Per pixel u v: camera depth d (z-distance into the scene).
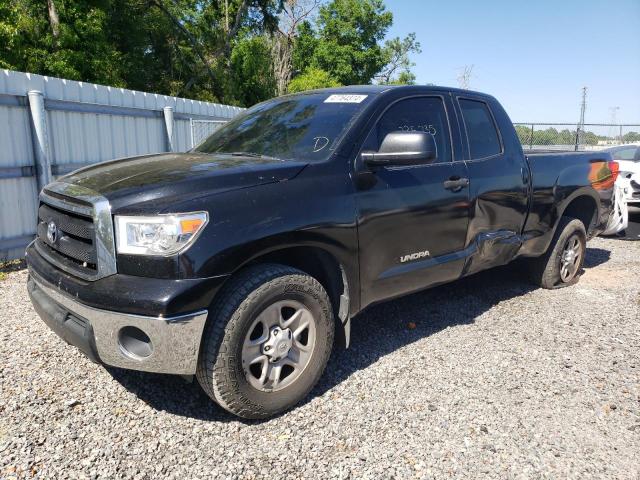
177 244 2.57
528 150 5.70
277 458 2.64
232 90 29.36
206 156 3.51
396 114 3.75
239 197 2.79
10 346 3.83
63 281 2.83
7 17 16.03
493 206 4.36
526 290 5.53
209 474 2.50
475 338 4.20
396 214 3.53
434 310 4.86
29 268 3.29
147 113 9.03
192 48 28.34
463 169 4.09
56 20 17.30
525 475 2.55
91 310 2.64
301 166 3.12
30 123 6.93
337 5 41.28
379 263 3.49
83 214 2.77
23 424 2.84
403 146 3.23
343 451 2.71
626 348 4.08
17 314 4.53
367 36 42.16
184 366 2.63
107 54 19.41
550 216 5.09
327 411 3.08
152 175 2.91
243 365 2.79
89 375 3.42
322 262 3.27
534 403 3.21
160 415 2.99
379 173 3.47
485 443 2.79
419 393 3.30
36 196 7.10
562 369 3.68
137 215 2.60
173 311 2.53
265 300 2.80
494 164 4.40
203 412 3.04
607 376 3.59
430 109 4.05
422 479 2.51
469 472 2.56
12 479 2.40
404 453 2.70
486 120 4.54
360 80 43.16
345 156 3.32
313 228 3.02
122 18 22.91
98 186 2.86
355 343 4.06
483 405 3.17
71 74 17.25
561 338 4.25
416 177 3.70
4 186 6.68
